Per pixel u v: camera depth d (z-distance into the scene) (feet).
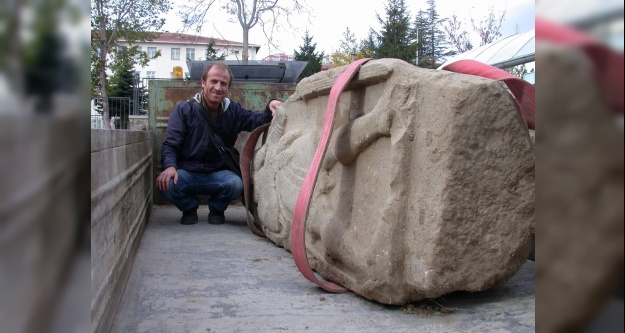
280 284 8.28
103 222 6.01
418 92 7.06
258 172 12.79
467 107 6.55
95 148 5.54
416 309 7.02
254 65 18.75
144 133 13.73
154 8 58.29
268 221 11.48
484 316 6.73
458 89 6.55
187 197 14.12
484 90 6.63
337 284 8.23
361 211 7.90
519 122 6.83
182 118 13.98
